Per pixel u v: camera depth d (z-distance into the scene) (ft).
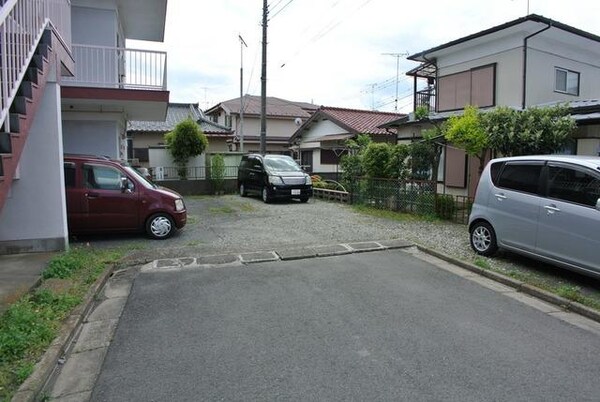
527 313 14.44
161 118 44.83
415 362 10.75
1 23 13.76
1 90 14.80
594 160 17.21
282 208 40.75
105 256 20.98
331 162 72.02
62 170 22.00
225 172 57.57
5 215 21.20
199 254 21.88
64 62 23.86
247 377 10.00
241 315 13.88
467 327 13.05
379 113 75.41
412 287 16.97
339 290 16.47
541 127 25.39
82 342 12.09
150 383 9.78
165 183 54.08
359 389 9.49
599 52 45.01
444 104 47.09
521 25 37.52
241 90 77.00
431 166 36.35
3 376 9.48
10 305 13.44
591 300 15.06
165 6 39.58
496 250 20.94
